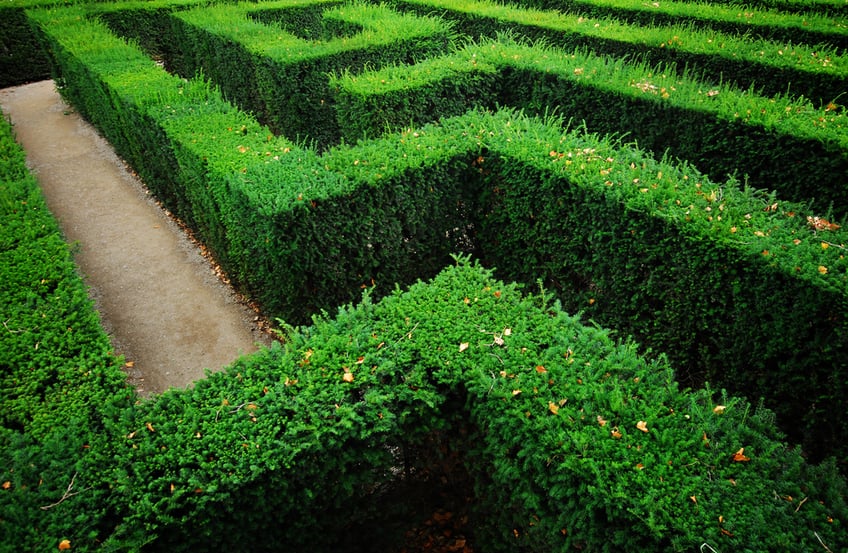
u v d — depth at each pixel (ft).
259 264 21.75
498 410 11.92
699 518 9.70
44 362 13.92
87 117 45.03
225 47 39.09
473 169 22.61
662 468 10.48
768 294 15.40
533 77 29.09
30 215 20.20
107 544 9.83
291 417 12.10
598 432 11.23
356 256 21.22
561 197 19.83
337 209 19.79
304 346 13.76
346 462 12.28
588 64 29.01
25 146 41.75
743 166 23.67
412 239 22.52
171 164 28.07
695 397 12.09
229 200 21.72
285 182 19.99
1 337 14.60
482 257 24.56
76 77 40.68
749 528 9.49
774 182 23.03
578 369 12.77
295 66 32.32
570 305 21.43
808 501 9.98
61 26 44.09
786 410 16.17
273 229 18.83
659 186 18.39
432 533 15.12
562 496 10.78
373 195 20.44
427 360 13.24
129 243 30.17
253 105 39.29
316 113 34.50
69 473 10.95
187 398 12.50
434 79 27.78
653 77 27.25
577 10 42.73
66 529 10.00
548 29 37.06
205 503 10.67
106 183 36.47
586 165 19.79
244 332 23.94
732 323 16.63
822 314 14.55
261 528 11.80
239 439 11.51
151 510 10.38
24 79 56.54
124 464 11.21
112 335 23.80
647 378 12.60
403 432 12.85
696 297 17.11
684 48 31.40
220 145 23.90
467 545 14.83
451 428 13.42
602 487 10.16
